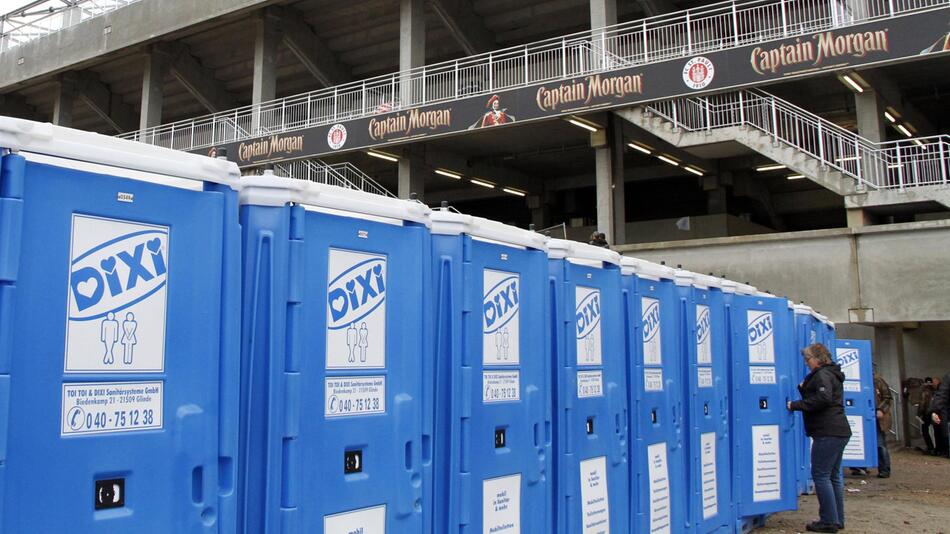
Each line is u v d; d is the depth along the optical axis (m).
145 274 2.69
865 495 11.26
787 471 8.30
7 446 2.30
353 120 25.66
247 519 2.99
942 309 16.28
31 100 40.91
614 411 5.39
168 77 35.97
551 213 32.81
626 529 5.45
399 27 30.44
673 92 19.95
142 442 2.63
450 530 3.85
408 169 25.62
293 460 3.08
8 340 2.31
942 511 9.88
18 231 2.36
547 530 4.61
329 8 29.89
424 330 3.76
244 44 32.94
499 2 27.84
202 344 2.83
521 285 4.55
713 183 25.23
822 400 8.14
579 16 28.12
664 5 24.83
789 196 28.80
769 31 22.44
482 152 27.64
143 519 2.61
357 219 3.48
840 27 17.81
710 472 7.08
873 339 19.62
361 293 3.46
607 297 5.48
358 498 3.35
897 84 21.28
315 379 3.22
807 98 22.50
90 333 2.53
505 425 4.32
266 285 3.11
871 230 17.28
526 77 22.67
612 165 22.72
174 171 2.81
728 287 7.86
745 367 8.06
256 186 3.15
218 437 2.86
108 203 2.61
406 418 3.60
